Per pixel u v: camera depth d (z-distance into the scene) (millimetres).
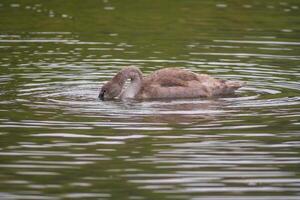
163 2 31422
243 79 21219
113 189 13328
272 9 30156
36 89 19938
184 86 20031
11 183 13547
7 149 15188
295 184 13641
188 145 15555
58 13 29469
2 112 17703
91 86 20516
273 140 15883
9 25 27453
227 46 24750
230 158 14867
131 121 17219
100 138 15930
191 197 13062
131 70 19922
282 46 24750
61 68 22141
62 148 15289
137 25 27688
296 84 20703
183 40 25562
